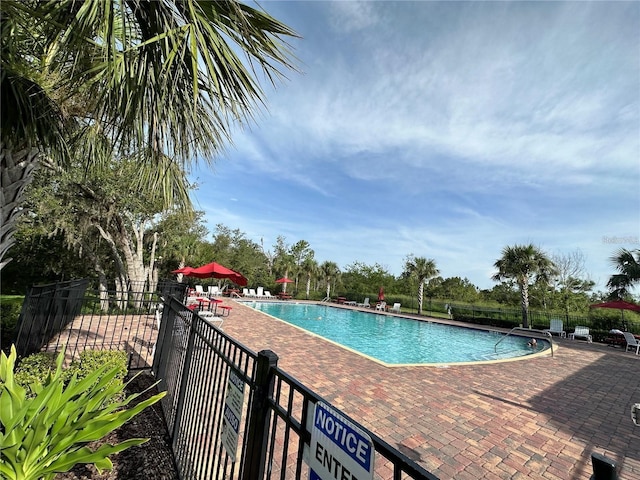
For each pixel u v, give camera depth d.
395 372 6.25
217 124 2.86
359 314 21.72
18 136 2.89
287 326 11.09
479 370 6.98
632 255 14.11
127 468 2.40
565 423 4.27
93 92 2.77
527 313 16.84
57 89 2.93
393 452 0.82
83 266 16.48
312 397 1.19
